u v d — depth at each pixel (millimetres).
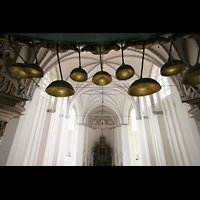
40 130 10273
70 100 16172
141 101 14375
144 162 12875
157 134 11422
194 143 7008
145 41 2260
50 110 11555
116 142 28078
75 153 20062
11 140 5969
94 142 35031
